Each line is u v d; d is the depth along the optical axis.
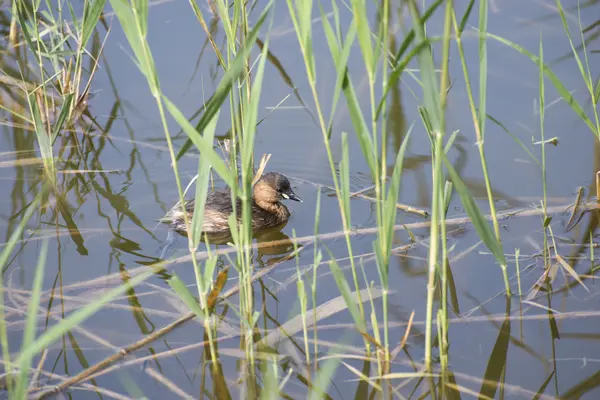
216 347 9.97
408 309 10.66
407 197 13.54
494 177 13.73
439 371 9.48
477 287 11.13
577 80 15.43
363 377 9.45
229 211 13.57
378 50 7.91
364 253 12.12
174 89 15.91
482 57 8.94
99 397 9.08
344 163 8.61
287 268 11.78
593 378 9.46
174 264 11.89
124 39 17.45
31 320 7.00
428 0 17.38
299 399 9.18
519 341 10.10
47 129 15.05
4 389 9.09
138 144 15.04
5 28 17.73
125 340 10.09
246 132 8.46
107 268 11.72
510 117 14.82
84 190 13.88
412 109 15.48
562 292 10.97
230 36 9.32
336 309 10.54
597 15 17.00
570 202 12.99
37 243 12.34
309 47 8.05
